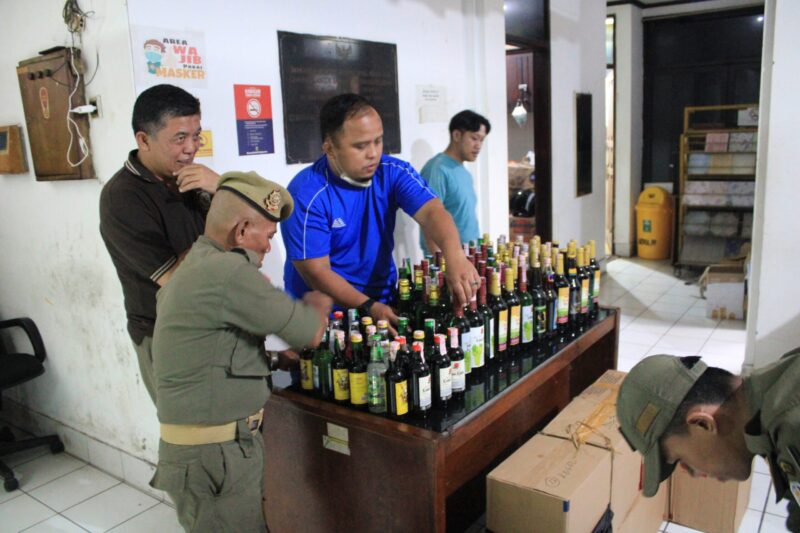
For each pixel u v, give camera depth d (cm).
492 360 235
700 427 117
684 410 118
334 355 208
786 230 372
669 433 120
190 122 199
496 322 234
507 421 274
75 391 327
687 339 488
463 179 357
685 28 756
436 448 179
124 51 241
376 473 195
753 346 397
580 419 233
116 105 250
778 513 271
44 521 286
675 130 786
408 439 183
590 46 640
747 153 662
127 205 199
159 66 249
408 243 382
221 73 272
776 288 381
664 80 781
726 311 538
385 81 355
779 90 362
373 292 262
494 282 231
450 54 405
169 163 200
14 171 303
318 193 234
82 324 306
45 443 340
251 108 285
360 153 222
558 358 243
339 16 324
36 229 313
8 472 313
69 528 280
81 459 338
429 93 389
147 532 275
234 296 162
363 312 226
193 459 174
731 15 726
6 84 302
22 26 282
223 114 275
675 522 263
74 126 264
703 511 255
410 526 190
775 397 107
